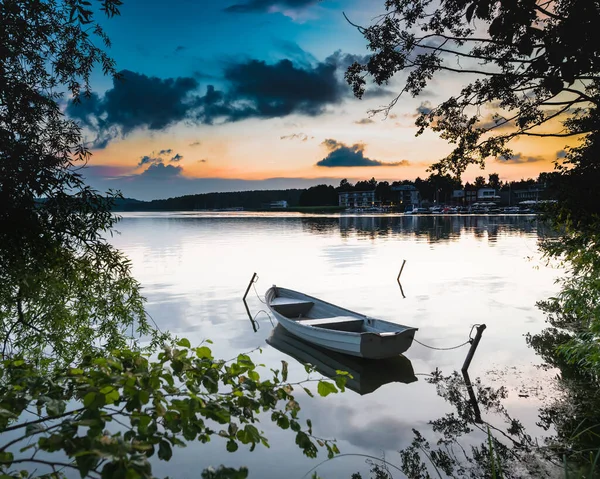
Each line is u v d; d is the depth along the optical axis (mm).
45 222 6637
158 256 29250
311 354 10727
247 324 13320
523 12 4070
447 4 6453
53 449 1955
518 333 11734
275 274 22125
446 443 6387
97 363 2494
